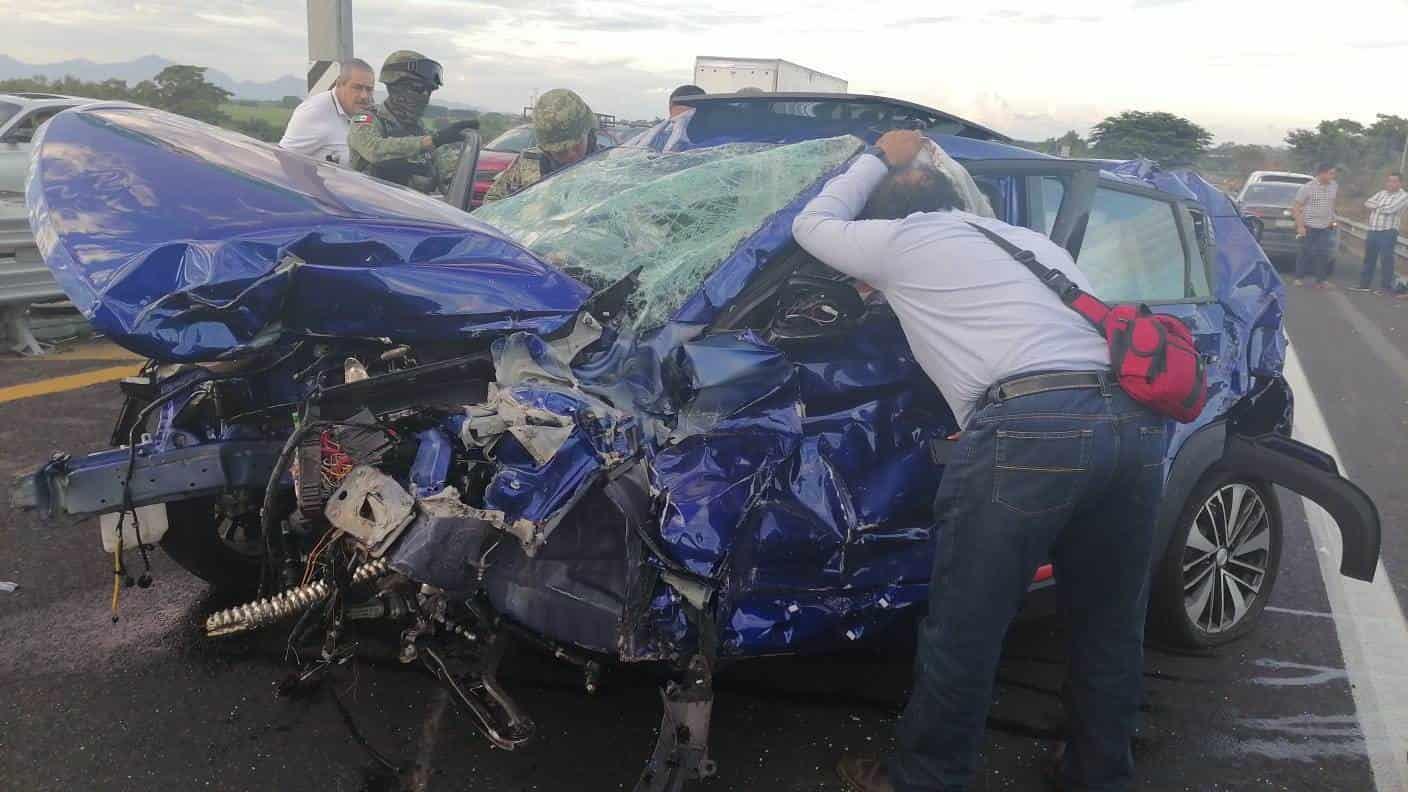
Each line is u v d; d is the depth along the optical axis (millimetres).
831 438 2795
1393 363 9586
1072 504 2418
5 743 2852
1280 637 3957
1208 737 3230
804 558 2707
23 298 7102
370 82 6102
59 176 2723
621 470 2424
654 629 2488
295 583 2514
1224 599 3854
